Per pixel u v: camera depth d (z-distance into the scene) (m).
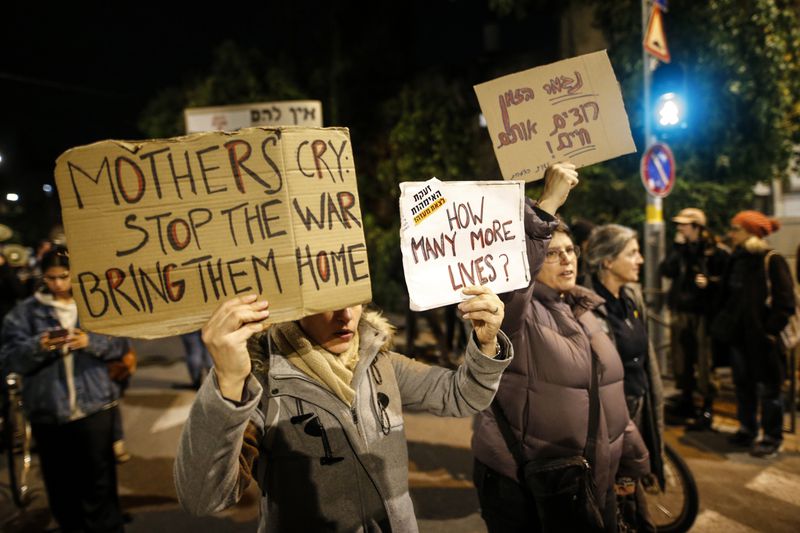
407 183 1.70
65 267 3.49
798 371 6.14
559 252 2.47
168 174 1.42
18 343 3.33
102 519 3.41
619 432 2.51
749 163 7.60
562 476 2.25
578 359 2.33
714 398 5.72
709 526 3.63
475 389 1.72
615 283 3.05
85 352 3.38
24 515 4.17
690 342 5.47
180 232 1.42
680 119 6.17
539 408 2.32
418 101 11.54
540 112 2.25
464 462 4.69
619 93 2.24
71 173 1.40
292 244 1.43
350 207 1.52
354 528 1.62
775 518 3.72
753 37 7.01
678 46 7.42
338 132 1.52
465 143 11.51
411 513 1.70
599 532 2.26
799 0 7.39
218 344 1.31
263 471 1.65
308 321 1.71
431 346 8.65
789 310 4.55
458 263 1.77
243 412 1.33
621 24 7.65
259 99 12.84
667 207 7.70
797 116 7.64
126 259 1.41
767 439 4.71
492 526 2.47
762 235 4.90
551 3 9.23
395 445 1.71
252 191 1.44
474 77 11.76
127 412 6.21
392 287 11.67
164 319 1.41
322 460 1.63
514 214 1.88
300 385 1.65
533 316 2.38
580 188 8.09
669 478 3.48
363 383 1.74
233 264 1.43
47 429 3.33
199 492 1.36
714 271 5.33
